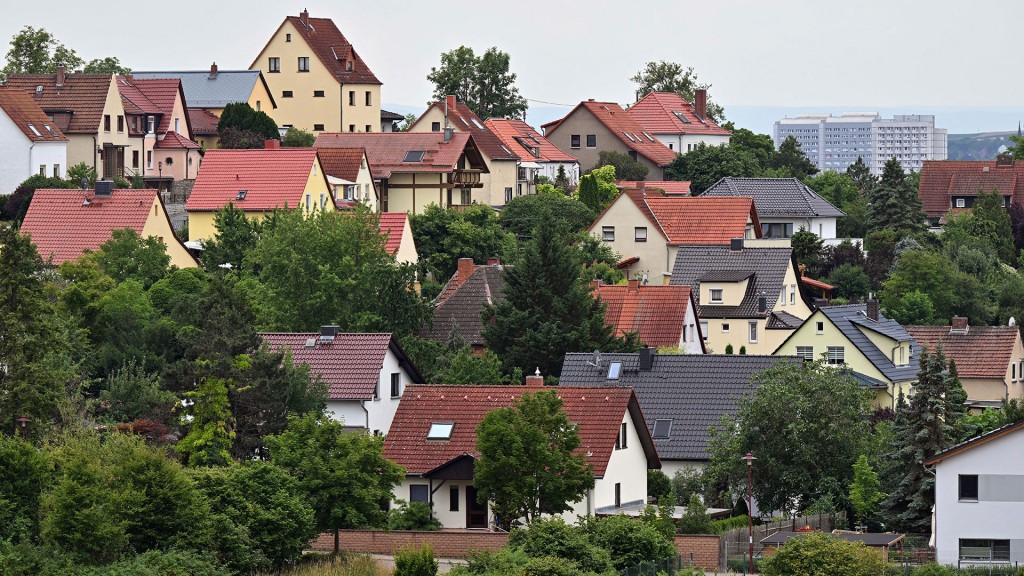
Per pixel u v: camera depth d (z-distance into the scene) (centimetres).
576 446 17925
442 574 15762
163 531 15775
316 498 17062
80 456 15862
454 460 18762
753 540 17912
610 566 15788
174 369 19325
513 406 19438
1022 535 18275
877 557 16038
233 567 15888
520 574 15062
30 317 18275
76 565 15112
